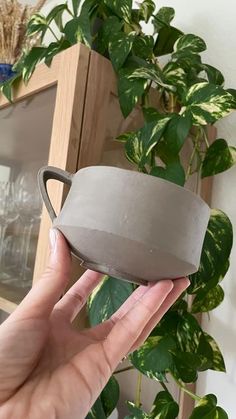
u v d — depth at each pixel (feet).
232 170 2.97
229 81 3.07
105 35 2.54
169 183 1.24
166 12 3.05
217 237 2.22
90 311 2.06
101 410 2.14
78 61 2.31
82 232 1.23
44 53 2.57
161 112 2.67
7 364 1.52
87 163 2.30
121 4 2.59
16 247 2.86
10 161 3.11
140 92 2.29
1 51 3.29
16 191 2.98
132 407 2.36
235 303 2.76
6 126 3.18
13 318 1.57
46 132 2.54
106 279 2.07
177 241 1.22
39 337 1.59
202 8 3.36
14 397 1.51
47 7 4.84
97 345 1.62
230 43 3.12
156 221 1.20
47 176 1.55
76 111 2.28
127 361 2.62
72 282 2.17
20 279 2.71
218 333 2.83
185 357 2.11
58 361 1.64
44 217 2.44
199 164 2.70
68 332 1.75
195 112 2.17
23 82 2.75
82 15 2.48
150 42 2.75
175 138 2.17
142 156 2.18
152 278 1.38
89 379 1.56
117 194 1.22
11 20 3.26
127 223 1.19
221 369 2.35
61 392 1.52
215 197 3.02
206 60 3.24
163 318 2.24
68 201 1.35
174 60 2.74
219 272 2.21
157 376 2.10
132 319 1.56
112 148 2.44
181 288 1.56
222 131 3.05
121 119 2.51
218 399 2.74
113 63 2.38
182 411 2.72
